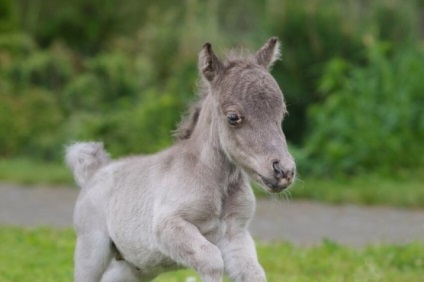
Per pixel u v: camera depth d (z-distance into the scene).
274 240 31.41
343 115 43.06
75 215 20.55
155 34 55.88
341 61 43.88
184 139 19.05
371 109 43.00
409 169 41.88
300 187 40.06
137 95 51.78
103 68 52.56
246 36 57.03
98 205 20.11
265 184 16.81
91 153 21.50
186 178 18.12
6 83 51.88
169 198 18.09
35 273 25.72
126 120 46.25
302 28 46.69
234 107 17.11
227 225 18.12
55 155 48.28
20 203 39.06
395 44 48.81
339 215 36.66
